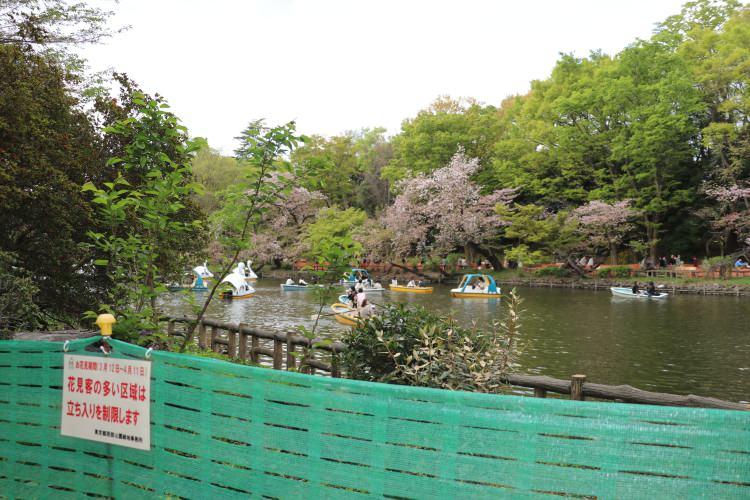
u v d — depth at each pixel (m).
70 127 12.30
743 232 38.91
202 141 5.31
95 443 3.12
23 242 11.42
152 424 2.96
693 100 37.97
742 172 40.53
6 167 8.80
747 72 36.84
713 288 34.75
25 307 7.87
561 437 2.19
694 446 2.05
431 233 52.44
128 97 14.05
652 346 16.78
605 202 43.78
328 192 65.38
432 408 2.36
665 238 45.59
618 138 40.75
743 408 4.41
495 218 45.88
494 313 25.50
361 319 5.67
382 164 67.75
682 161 43.31
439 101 57.59
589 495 2.14
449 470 2.31
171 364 2.91
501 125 54.12
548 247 44.56
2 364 3.34
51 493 3.19
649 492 2.09
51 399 3.23
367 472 2.44
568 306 28.45
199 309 5.80
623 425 2.12
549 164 47.66
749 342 17.39
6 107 9.07
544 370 13.70
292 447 2.59
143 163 5.45
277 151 5.29
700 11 45.28
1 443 3.32
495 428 2.27
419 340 4.88
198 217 13.83
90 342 3.21
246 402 2.71
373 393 2.45
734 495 2.01
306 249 51.19
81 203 10.65
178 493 2.86
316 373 8.71
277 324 21.47
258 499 2.65
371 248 49.88
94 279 12.66
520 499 2.22
